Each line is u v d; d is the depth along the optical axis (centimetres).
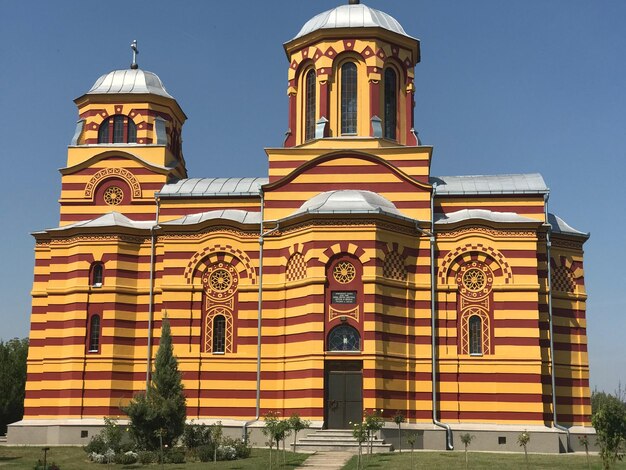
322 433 3978
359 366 4122
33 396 4606
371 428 3416
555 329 4541
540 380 4209
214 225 4522
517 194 4538
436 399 4234
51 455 3803
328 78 4772
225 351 4412
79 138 5059
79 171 4947
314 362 4091
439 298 4350
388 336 4175
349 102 4797
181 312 4459
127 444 3703
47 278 4769
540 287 4431
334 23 4853
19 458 3716
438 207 4572
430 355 4256
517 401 4197
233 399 4341
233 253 4491
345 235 4209
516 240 4356
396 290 4259
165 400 3703
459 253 4378
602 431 2859
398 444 4069
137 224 4781
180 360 4406
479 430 4156
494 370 4241
